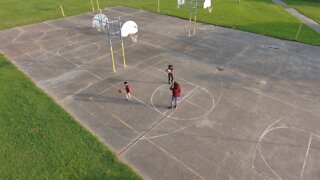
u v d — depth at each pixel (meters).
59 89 17.09
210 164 11.41
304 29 28.86
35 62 20.80
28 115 14.38
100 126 13.73
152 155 11.89
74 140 12.61
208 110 14.87
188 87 17.11
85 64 20.33
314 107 15.12
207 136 12.99
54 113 14.58
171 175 10.88
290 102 15.57
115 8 35.72
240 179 10.69
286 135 13.01
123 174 10.80
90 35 26.08
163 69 19.47
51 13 33.59
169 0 39.69
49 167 11.12
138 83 17.67
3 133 13.05
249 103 15.47
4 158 11.59
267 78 18.27
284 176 10.83
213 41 24.64
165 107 15.18
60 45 23.89
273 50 22.77
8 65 20.25
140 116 14.46
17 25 29.19
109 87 17.23
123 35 19.59
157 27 28.39
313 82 17.78
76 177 10.64
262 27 28.84
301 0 44.75
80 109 15.10
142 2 38.72
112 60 19.25
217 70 19.31
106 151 11.98
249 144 12.47
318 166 11.28
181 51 22.50
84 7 36.25
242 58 21.23
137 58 21.22
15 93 16.45
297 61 20.78
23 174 10.83
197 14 33.12
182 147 12.35
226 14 33.56
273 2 42.69
